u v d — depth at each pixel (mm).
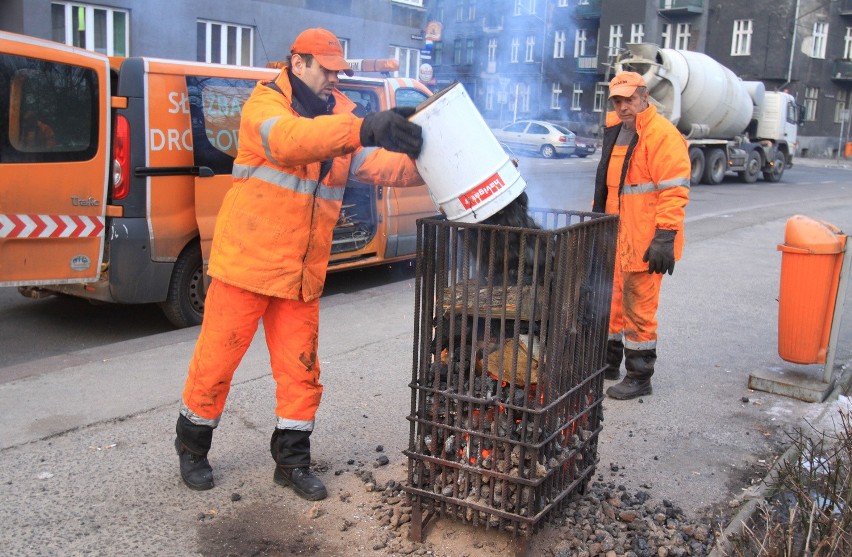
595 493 3285
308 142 2596
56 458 3484
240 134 2945
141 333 5965
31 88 4891
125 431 3791
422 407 2842
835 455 3320
